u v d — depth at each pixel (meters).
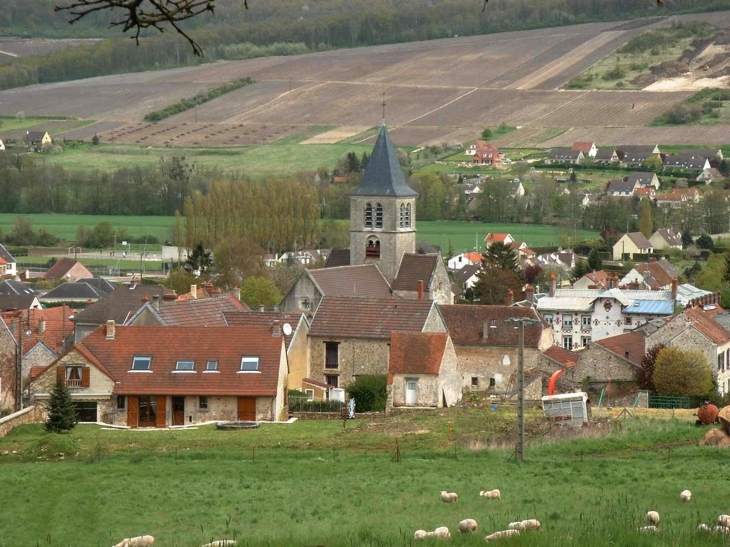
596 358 184.88
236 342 147.75
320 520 83.00
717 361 188.75
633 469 100.06
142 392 143.62
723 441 116.00
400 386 157.88
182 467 106.44
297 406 151.88
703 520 74.38
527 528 71.50
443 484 94.75
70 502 91.31
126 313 197.00
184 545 74.31
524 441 117.94
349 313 171.50
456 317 191.62
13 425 134.62
